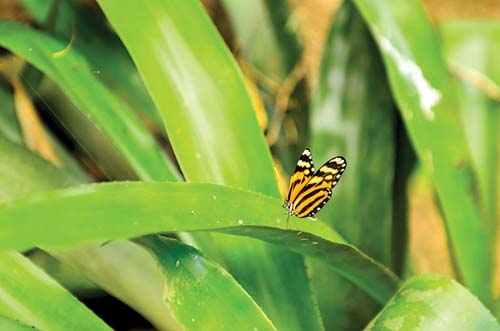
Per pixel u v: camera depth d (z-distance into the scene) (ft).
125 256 3.75
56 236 3.03
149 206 3.14
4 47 3.91
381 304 3.86
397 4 3.83
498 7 7.77
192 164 3.57
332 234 3.42
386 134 4.00
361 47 4.00
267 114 4.36
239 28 4.36
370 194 4.00
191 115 3.60
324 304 3.99
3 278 3.54
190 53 3.63
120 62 4.23
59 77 3.71
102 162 4.07
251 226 3.25
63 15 4.20
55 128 4.26
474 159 4.07
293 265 3.65
